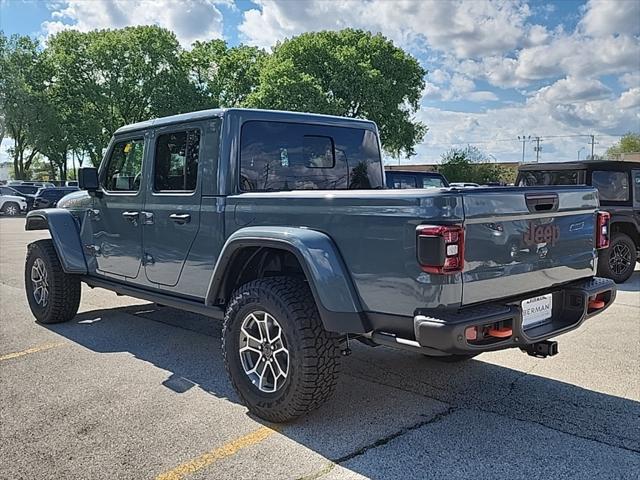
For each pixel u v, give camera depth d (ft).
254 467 9.57
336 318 10.29
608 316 20.33
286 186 14.15
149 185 15.12
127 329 18.88
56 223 18.52
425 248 9.21
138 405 12.28
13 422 11.41
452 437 10.64
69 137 149.28
